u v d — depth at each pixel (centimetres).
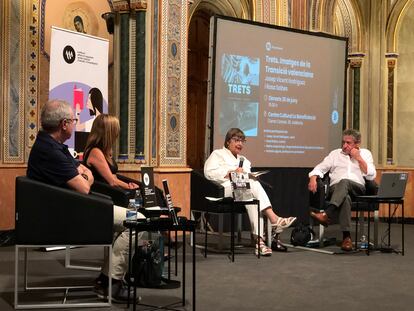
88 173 402
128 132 691
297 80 819
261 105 784
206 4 987
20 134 631
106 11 711
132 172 675
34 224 351
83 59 616
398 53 1049
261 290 421
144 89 679
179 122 697
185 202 693
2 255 551
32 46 641
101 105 638
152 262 395
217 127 737
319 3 914
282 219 599
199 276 467
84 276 453
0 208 611
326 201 626
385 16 1052
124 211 392
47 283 426
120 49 701
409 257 581
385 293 419
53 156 359
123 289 381
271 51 790
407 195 1013
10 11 619
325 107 852
